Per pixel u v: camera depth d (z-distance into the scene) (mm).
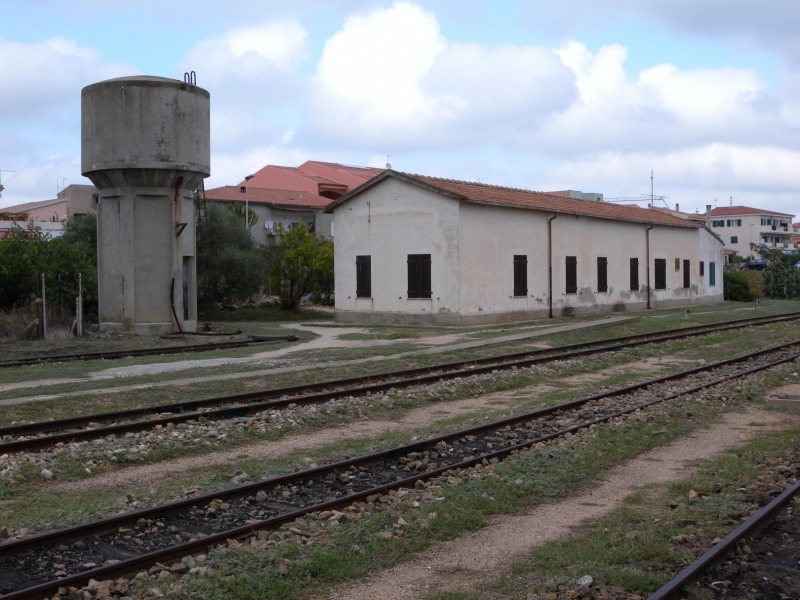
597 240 40594
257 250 44438
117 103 28000
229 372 17906
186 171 28828
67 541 7102
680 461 10266
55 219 62938
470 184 35594
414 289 32781
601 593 5898
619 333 28875
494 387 16781
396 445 10930
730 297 59219
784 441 11062
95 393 14734
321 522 7547
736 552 6688
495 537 7379
